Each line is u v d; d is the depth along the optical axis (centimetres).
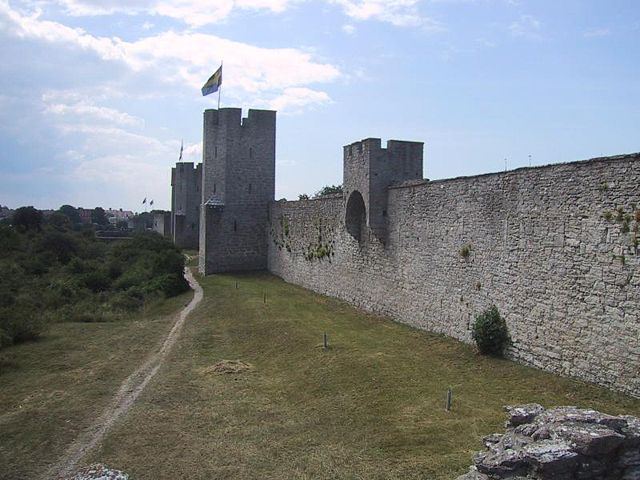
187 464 1247
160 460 1277
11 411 1686
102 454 1327
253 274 4500
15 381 2019
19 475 1250
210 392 1772
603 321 1423
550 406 1359
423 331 2281
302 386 1747
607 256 1409
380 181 2584
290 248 4016
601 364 1430
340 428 1383
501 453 857
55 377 2059
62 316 3259
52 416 1623
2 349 2512
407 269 2433
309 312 2881
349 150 2809
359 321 2603
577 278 1505
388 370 1756
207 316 3042
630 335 1347
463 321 2036
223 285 4000
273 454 1269
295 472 1165
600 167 1429
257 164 4684
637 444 831
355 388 1647
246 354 2259
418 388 1584
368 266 2809
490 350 1817
